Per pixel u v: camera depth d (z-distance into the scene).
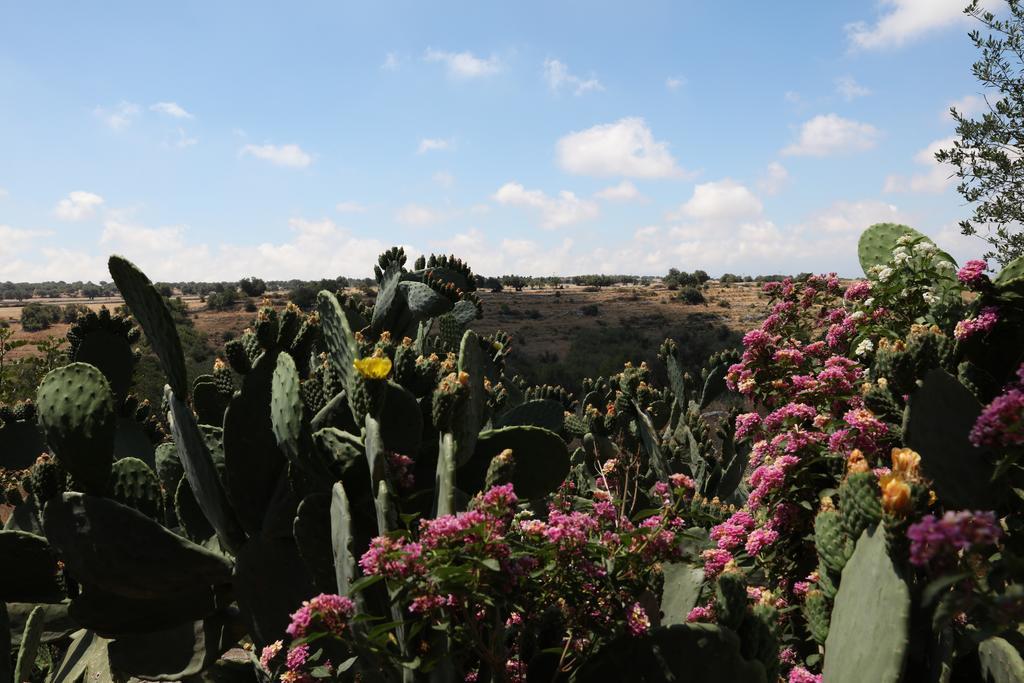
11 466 4.86
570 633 2.32
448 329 4.91
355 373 2.59
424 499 2.84
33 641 3.31
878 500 2.02
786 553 2.73
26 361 9.17
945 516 1.35
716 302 81.69
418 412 2.75
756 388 3.32
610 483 3.57
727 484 4.64
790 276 3.99
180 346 2.98
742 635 2.15
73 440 2.93
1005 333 2.84
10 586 3.34
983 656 2.21
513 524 2.41
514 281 111.81
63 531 3.00
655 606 2.54
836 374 3.06
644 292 96.94
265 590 2.94
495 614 2.16
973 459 2.31
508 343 6.05
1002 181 6.57
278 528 2.90
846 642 2.01
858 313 3.48
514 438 3.10
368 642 2.14
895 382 2.38
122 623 3.11
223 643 3.22
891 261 3.72
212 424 3.90
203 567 3.00
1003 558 1.54
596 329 62.97
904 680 2.31
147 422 5.04
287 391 2.63
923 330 2.35
